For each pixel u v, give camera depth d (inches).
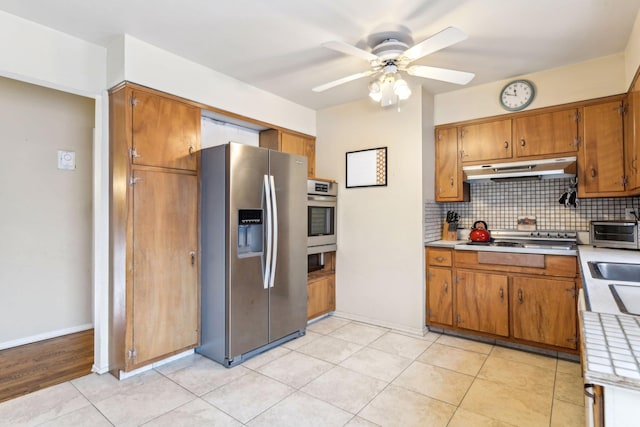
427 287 132.0
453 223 142.3
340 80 98.5
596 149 109.1
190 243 108.7
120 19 85.7
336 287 153.3
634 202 114.3
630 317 39.1
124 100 94.0
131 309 94.5
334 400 85.1
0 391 89.4
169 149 103.1
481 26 88.3
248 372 100.0
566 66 113.4
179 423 76.1
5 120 117.3
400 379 95.6
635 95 92.9
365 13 82.6
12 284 119.0
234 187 103.8
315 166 160.6
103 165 99.9
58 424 75.6
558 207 127.4
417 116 130.8
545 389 89.9
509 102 123.0
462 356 110.5
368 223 143.3
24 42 85.0
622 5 79.2
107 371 99.7
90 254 137.7
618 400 28.6
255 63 111.3
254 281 110.1
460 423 75.8
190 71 109.0
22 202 121.1
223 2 78.6
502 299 117.3
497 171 126.3
